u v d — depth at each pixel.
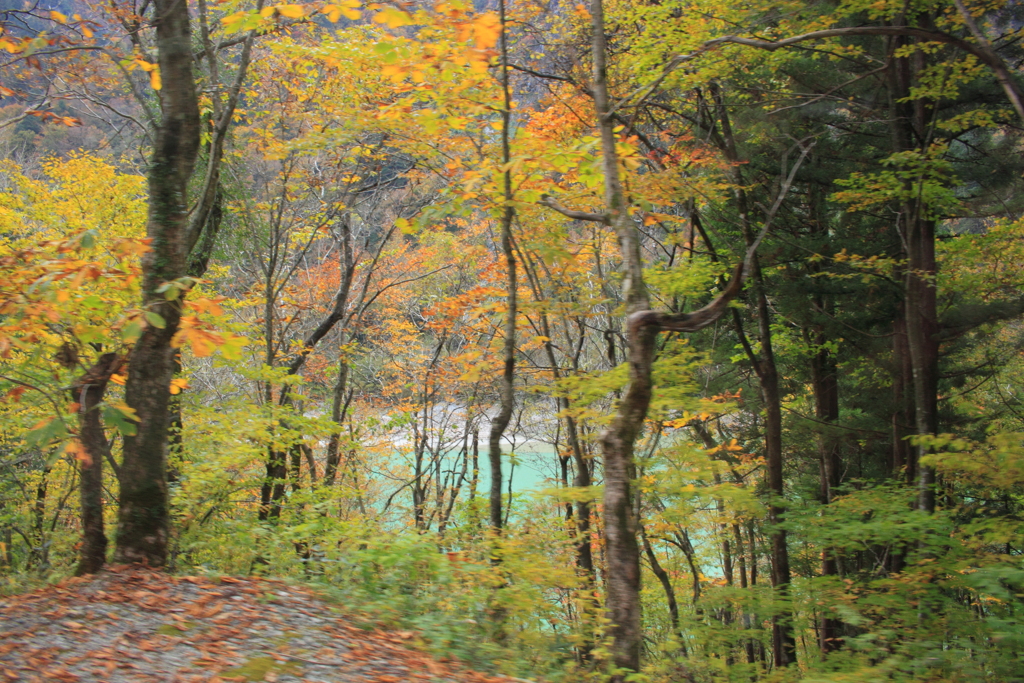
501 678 4.57
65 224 11.93
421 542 6.17
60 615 4.55
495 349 16.03
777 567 11.18
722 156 10.67
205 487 8.52
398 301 20.05
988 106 11.09
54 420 4.61
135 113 12.47
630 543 5.49
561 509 15.03
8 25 6.75
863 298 13.09
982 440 13.02
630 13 10.15
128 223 12.27
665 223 13.52
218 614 4.80
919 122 10.99
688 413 9.54
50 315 4.71
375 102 9.66
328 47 8.48
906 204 10.41
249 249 14.39
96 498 5.70
